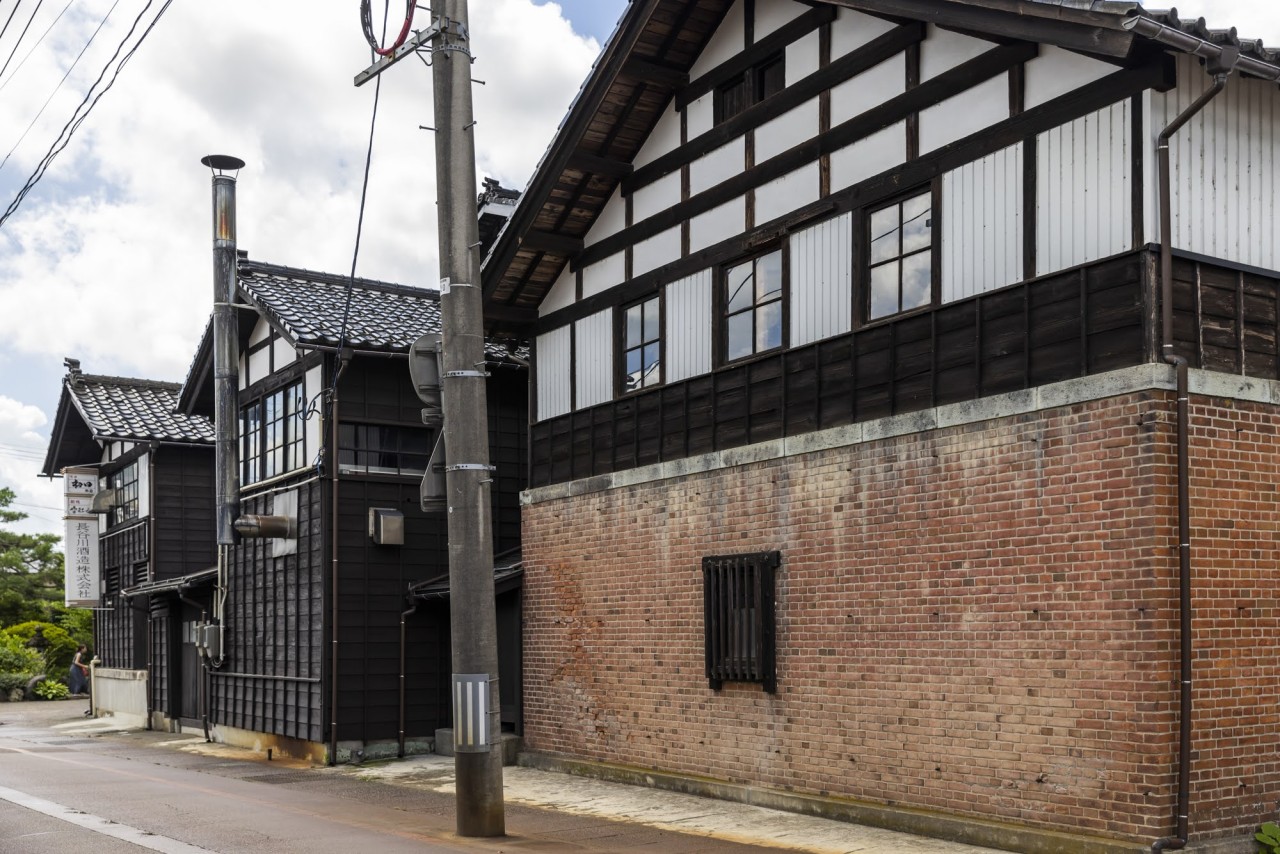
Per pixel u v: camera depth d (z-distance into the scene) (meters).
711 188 12.59
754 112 12.05
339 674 16.59
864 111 10.80
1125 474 8.42
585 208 14.31
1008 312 9.36
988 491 9.40
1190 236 8.66
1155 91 8.50
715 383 12.36
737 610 11.80
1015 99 9.41
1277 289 9.16
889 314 10.46
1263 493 8.80
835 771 10.64
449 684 17.44
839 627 10.67
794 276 11.46
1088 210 8.84
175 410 22.75
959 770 9.49
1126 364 8.49
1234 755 8.45
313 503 17.25
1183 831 8.02
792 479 11.29
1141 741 8.20
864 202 10.69
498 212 18.58
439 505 10.27
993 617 9.30
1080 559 8.69
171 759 17.48
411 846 9.16
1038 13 8.51
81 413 24.42
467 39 9.97
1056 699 8.78
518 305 15.47
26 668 34.22
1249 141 9.11
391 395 17.66
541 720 14.74
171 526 23.98
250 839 9.63
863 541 10.48
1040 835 8.66
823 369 11.03
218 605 19.98
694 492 12.52
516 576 15.21
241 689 19.44
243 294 18.92
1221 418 8.63
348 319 17.70
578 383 14.66
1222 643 8.46
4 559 42.59
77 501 26.47
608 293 14.14
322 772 15.45
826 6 11.24
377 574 17.12
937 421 9.80
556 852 8.94
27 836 9.80
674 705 12.63
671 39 12.66
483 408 9.80
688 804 11.45
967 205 9.77
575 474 14.57
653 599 13.02
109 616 27.12
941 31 10.12
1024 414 9.15
